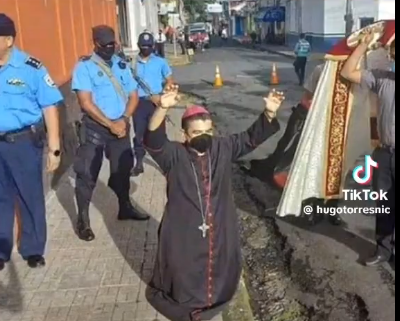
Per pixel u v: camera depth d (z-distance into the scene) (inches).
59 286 176.4
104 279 179.9
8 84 166.2
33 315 160.4
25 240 187.3
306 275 196.1
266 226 241.4
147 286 174.2
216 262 144.4
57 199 257.6
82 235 210.5
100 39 204.8
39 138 176.6
